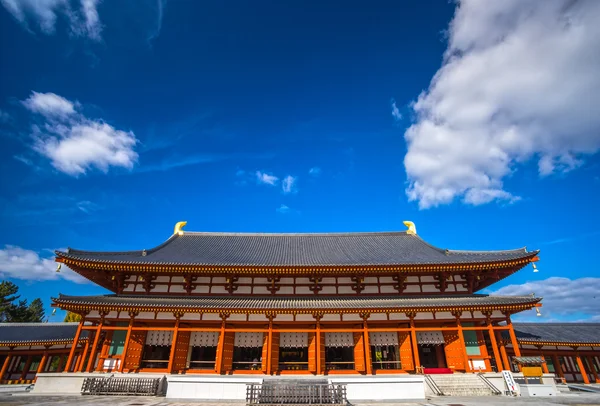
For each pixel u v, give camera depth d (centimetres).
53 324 4128
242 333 2816
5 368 3631
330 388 1912
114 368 2644
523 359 2509
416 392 2242
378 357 2855
